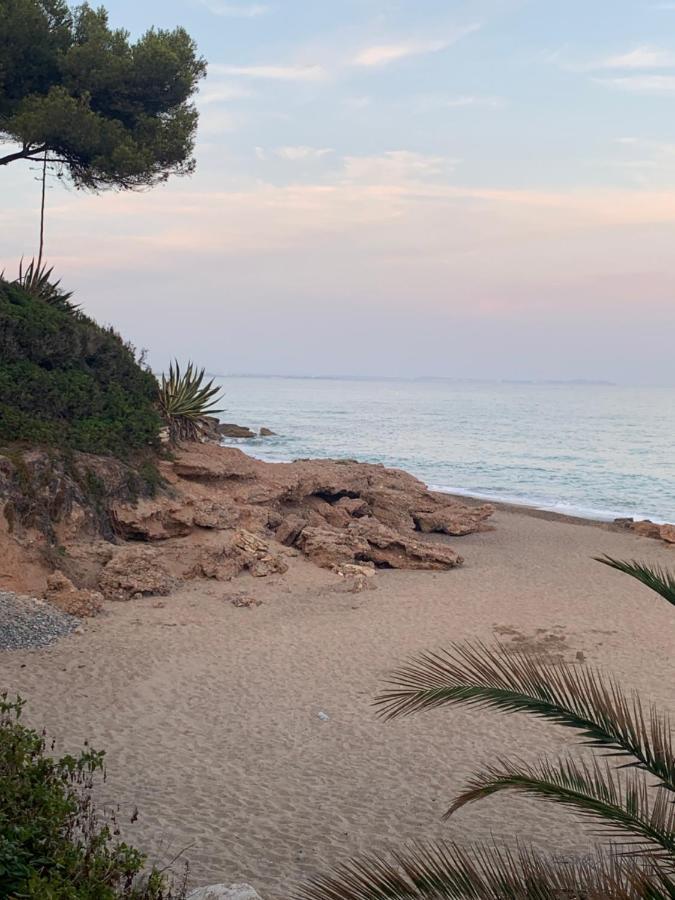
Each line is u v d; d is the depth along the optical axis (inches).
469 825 417.7
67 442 952.3
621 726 250.7
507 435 4055.1
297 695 599.8
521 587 968.3
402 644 728.3
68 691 583.5
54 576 782.5
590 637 766.5
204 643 709.3
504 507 1749.5
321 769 480.7
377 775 474.9
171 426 1168.8
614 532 1438.2
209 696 591.2
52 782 313.9
